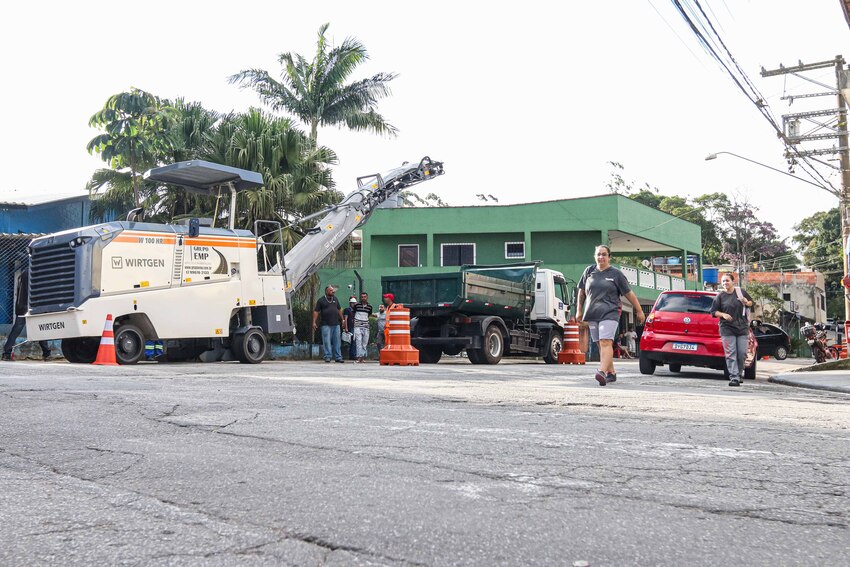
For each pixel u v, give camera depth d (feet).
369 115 101.76
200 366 44.21
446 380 33.45
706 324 44.09
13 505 9.78
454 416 18.69
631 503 9.86
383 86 102.27
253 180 55.77
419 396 23.99
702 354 43.80
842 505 9.91
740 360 35.60
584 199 109.50
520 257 111.24
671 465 12.52
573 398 24.25
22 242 71.41
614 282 33.06
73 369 35.99
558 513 9.28
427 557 7.54
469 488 10.61
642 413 20.17
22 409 19.31
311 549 7.82
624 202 110.52
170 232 49.70
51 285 47.06
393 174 69.72
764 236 212.64
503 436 15.39
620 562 7.43
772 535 8.43
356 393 24.80
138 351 47.75
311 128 101.30
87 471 11.93
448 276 57.98
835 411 22.03
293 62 101.76
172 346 53.67
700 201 211.00
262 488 10.61
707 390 31.27
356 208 66.80
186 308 49.83
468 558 7.52
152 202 80.64
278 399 22.22
